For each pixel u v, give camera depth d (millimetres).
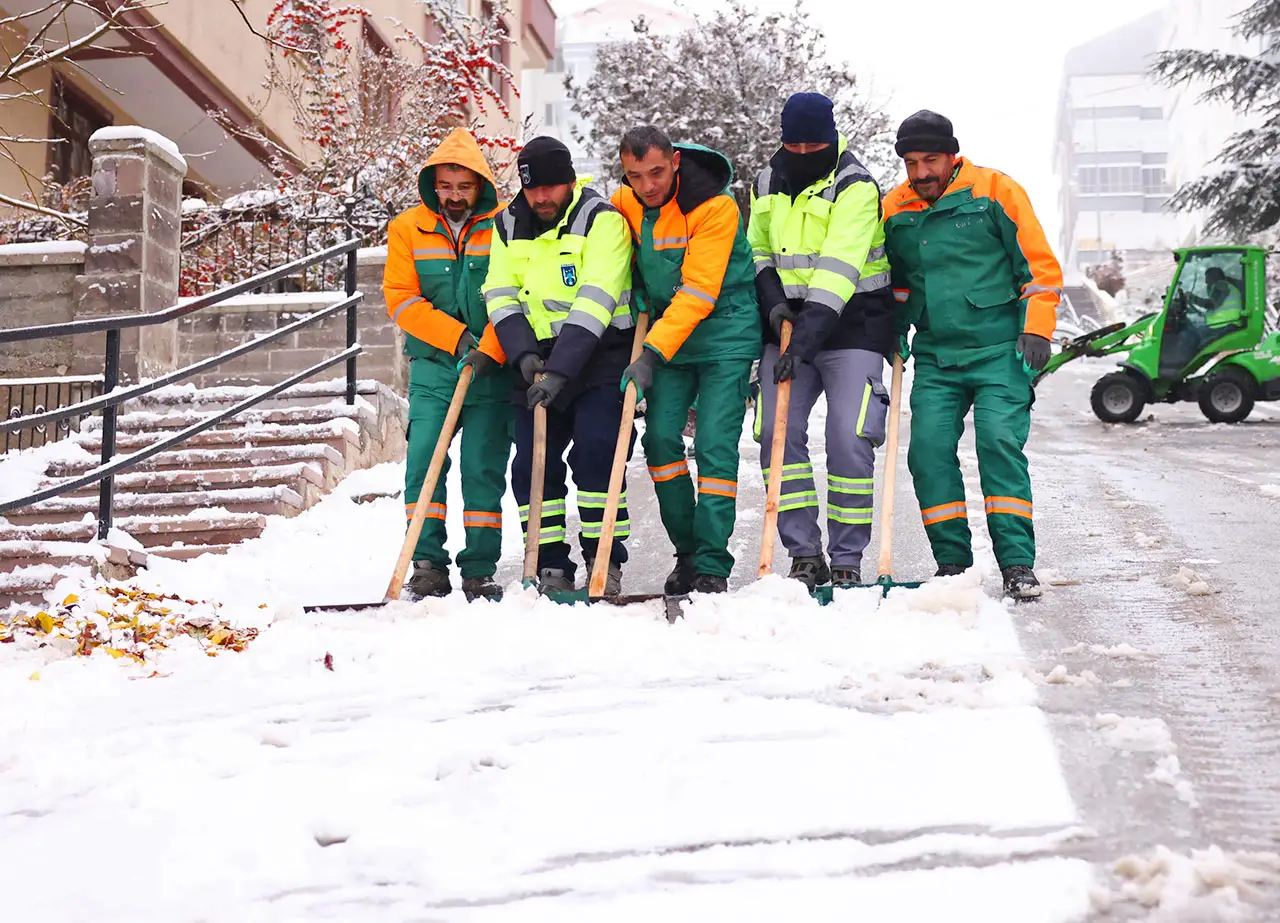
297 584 6480
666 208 5238
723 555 5191
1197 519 7219
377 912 2641
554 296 5344
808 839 2799
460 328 5641
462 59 15758
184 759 3592
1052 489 8680
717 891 2600
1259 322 16359
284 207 12555
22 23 14125
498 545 5750
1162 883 2480
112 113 16125
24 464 7797
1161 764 3082
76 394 9547
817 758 3229
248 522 7312
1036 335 4961
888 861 2668
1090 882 2520
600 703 3811
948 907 2467
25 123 14500
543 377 5102
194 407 9062
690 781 3141
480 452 5699
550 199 5266
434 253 5734
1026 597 4941
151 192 9805
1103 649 4145
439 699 3990
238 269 12391
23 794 3434
